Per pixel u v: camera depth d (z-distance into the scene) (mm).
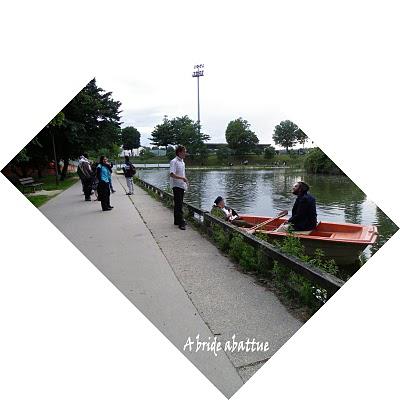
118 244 6133
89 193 12109
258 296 3996
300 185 6938
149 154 80438
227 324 3438
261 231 6117
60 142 20688
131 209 10078
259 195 20078
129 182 14234
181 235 6762
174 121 80000
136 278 4543
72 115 21547
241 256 5082
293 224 6898
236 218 8148
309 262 4305
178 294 4070
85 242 6289
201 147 64125
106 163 9898
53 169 25469
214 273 4691
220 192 21594
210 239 6441
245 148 61469
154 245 6055
